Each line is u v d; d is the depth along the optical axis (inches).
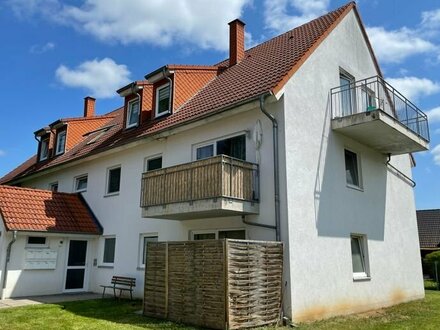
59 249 549.6
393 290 494.6
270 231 362.3
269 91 360.8
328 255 390.9
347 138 461.7
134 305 432.8
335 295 389.7
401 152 532.4
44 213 553.9
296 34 551.5
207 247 317.4
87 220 587.5
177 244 347.9
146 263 378.6
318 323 342.3
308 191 382.3
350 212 440.8
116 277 513.7
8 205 528.4
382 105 517.3
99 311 388.8
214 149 436.5
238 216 394.3
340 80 488.7
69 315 362.3
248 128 402.3
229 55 611.5
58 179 721.6
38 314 365.4
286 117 374.6
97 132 759.1
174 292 341.4
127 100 616.4
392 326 342.0
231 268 300.8
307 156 391.2
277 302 333.1
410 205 591.5
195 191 369.4
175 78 541.3
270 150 377.4
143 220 512.1
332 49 470.9
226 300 293.0
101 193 600.1
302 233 363.3
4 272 494.3
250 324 305.6
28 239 522.9
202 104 479.5
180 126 453.7
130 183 546.3
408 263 549.0
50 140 826.2
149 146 524.7
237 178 362.6
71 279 558.3
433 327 339.6
